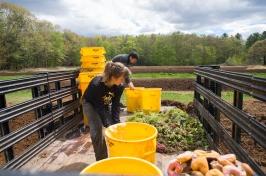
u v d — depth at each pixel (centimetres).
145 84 1523
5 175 76
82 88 591
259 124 225
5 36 4059
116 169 210
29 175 76
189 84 1502
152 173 192
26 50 4150
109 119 395
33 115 742
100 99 375
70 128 567
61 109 518
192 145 446
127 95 699
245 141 472
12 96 1157
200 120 573
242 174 175
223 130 351
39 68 4041
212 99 430
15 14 4088
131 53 695
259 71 1966
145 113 606
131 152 262
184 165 196
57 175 78
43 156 421
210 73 454
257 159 393
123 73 346
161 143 450
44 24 4575
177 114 552
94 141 369
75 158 412
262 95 223
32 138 550
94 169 200
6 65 4106
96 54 629
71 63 4644
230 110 323
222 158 194
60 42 4572
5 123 336
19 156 354
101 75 380
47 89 467
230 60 4009
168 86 1491
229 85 329
